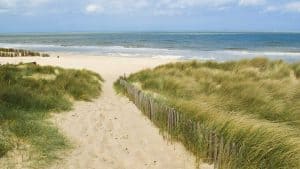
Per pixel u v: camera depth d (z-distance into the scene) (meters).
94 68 27.06
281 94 10.11
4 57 37.66
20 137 7.00
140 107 10.70
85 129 8.44
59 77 15.12
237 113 7.89
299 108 8.58
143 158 6.59
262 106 8.84
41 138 7.18
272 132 5.98
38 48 65.81
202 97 10.09
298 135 6.51
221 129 6.61
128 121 9.36
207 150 6.30
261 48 61.44
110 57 39.78
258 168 5.38
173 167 6.14
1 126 7.49
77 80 14.62
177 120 7.48
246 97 9.62
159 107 8.71
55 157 6.39
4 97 9.71
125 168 6.10
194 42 90.38
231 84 11.50
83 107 11.00
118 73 24.03
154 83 13.79
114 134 8.12
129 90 12.88
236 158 5.49
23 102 9.76
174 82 13.11
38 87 12.27
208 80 13.40
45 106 9.97
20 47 70.31
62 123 8.82
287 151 5.49
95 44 81.12
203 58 39.75
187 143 7.00
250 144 5.86
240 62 18.91
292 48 60.69
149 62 32.44
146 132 8.29
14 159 6.11
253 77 14.30
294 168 5.18
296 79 13.51
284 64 17.06
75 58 37.47
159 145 7.30
